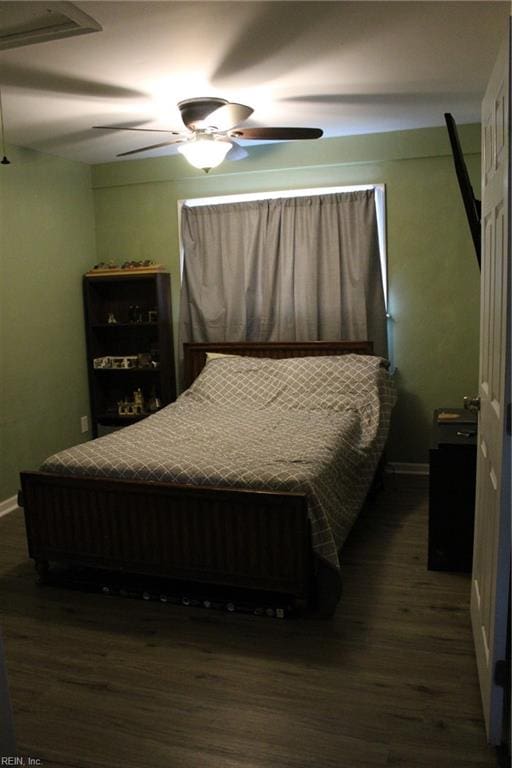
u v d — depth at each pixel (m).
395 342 4.46
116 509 2.76
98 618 2.63
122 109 3.37
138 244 4.98
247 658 2.30
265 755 1.81
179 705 2.05
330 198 4.38
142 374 5.07
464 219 4.21
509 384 1.59
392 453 4.56
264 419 3.67
